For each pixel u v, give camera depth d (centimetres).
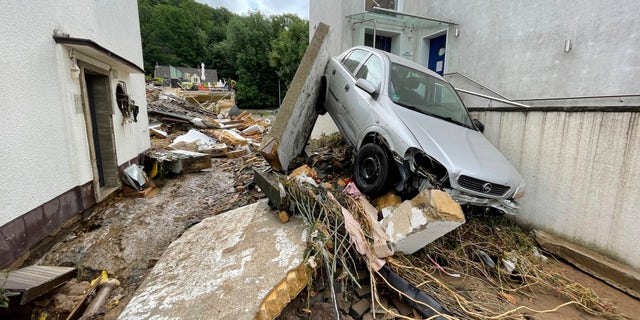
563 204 393
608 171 345
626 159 328
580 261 357
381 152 362
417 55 771
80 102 389
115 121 501
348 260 282
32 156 301
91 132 410
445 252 322
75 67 370
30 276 244
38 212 309
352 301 255
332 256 265
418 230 262
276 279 239
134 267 313
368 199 381
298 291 246
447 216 247
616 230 341
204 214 429
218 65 5184
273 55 3709
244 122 1395
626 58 394
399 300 260
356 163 409
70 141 366
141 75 657
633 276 309
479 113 503
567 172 386
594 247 363
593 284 331
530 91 514
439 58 729
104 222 397
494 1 566
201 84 3941
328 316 232
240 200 459
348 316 240
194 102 1959
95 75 466
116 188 485
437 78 474
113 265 313
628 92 395
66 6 360
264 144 401
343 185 423
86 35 406
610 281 329
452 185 310
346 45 749
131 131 576
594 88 430
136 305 225
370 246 275
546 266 350
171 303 225
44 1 322
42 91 319
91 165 411
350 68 499
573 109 372
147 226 392
